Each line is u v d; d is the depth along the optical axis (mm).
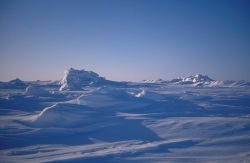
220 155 23781
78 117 43094
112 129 36312
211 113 50781
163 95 82562
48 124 38500
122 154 24375
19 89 127250
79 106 52281
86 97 62062
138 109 56812
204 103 67375
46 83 166250
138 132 34250
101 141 30750
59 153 25250
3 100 65250
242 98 81875
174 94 90438
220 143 27734
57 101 69875
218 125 35250
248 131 32219
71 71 168250
